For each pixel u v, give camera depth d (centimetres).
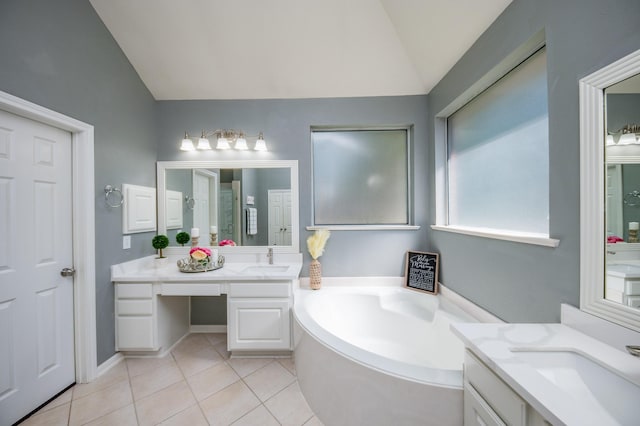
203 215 265
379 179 267
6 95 136
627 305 91
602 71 97
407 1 182
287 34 214
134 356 216
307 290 247
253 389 177
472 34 174
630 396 80
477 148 200
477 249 183
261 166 262
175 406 161
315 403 158
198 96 259
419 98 256
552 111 120
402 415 125
